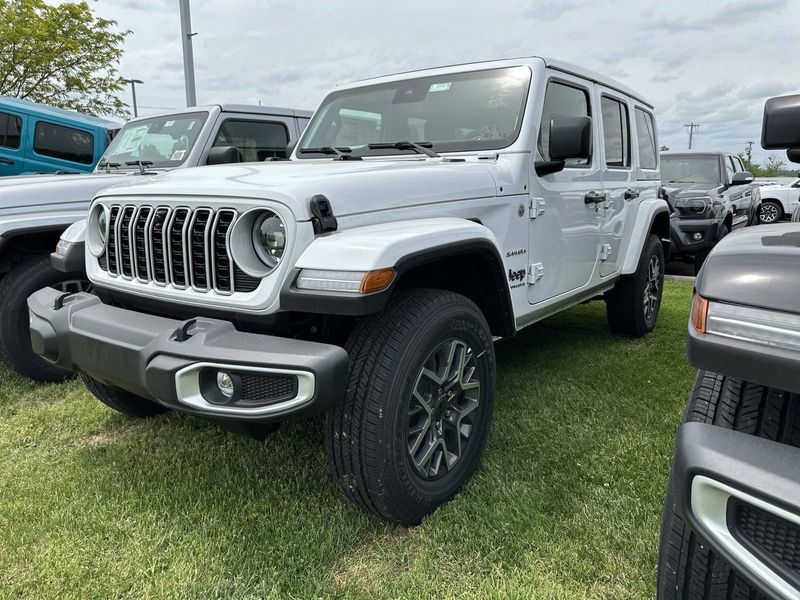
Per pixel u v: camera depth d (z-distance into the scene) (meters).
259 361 1.85
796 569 1.11
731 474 1.14
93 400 3.59
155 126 5.54
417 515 2.25
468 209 2.66
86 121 8.00
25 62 13.80
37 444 3.05
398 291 2.32
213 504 2.43
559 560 2.04
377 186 2.30
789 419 1.29
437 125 3.31
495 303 2.68
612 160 4.23
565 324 5.44
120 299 2.57
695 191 8.32
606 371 4.03
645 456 2.77
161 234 2.31
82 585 1.98
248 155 5.44
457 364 2.40
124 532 2.26
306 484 2.57
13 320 3.66
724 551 1.17
